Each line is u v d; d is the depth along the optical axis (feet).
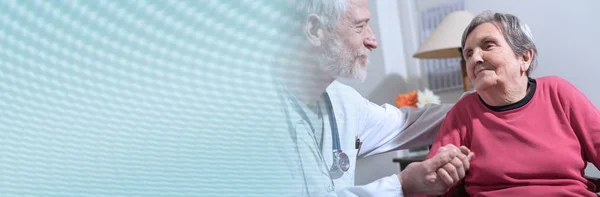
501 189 3.22
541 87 3.37
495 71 3.25
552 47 7.56
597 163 3.14
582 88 7.32
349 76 2.54
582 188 3.04
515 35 3.29
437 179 2.67
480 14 3.50
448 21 7.55
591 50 7.18
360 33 2.47
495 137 3.30
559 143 3.13
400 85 9.01
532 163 3.12
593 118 3.16
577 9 7.27
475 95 3.58
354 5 2.34
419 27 9.01
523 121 3.25
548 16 7.55
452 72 8.66
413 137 3.84
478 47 3.33
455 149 2.73
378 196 2.54
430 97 6.93
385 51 8.76
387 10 8.96
